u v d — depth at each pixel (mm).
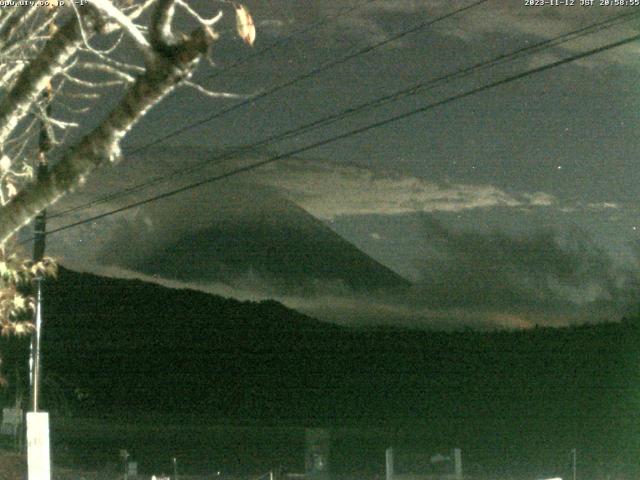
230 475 31656
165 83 5379
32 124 8352
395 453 31656
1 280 9539
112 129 5586
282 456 35719
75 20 6289
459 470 27922
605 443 34000
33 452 17172
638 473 29859
